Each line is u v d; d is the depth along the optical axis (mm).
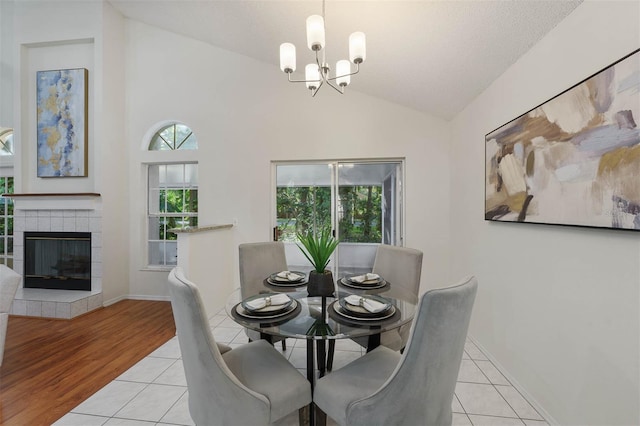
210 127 3674
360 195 3574
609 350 1251
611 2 1221
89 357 2285
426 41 2080
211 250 3156
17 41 3613
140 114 3789
